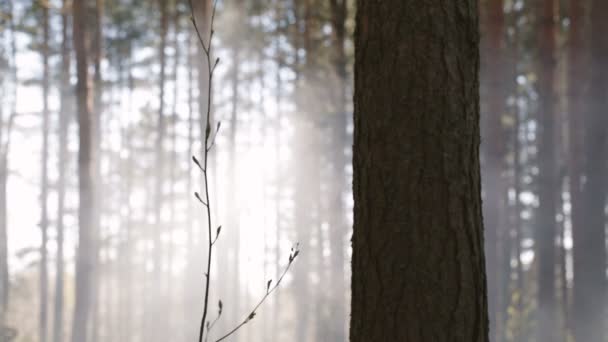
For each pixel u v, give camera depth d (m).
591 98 11.66
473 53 2.49
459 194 2.35
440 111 2.38
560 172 23.72
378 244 2.36
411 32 2.42
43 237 28.08
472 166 2.41
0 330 18.83
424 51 2.41
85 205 14.19
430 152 2.35
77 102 14.69
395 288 2.31
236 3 22.83
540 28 13.66
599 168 11.52
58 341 22.91
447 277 2.30
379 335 2.32
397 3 2.45
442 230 2.31
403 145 2.37
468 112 2.43
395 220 2.34
